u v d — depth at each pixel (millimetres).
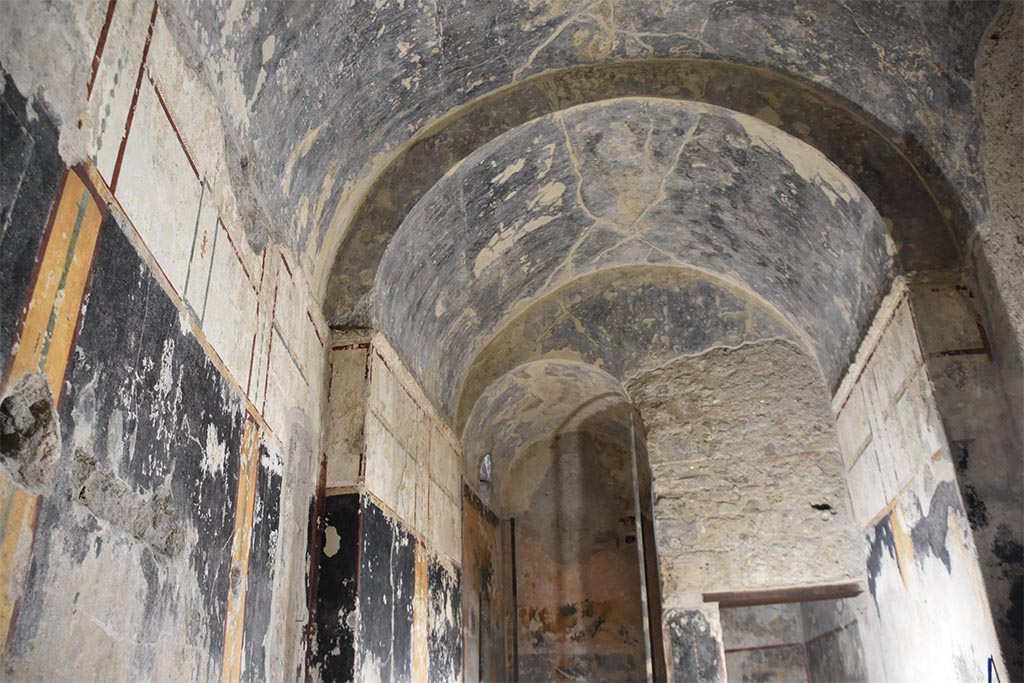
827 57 4652
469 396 6801
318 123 4008
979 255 4262
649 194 5957
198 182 2891
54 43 1963
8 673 1680
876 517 5473
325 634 3961
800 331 6512
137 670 2283
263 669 3436
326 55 3779
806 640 8492
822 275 5656
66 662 1915
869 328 5141
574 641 8352
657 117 5211
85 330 2062
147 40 2488
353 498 4246
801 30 4559
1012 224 3941
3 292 1719
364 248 4801
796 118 4906
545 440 9016
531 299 6883
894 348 4762
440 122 5039
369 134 4586
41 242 1873
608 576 8539
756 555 6109
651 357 6801
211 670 2840
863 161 4750
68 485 1955
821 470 6230
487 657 7328
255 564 3359
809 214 5328
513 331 7004
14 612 1714
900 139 4707
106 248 2191
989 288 4188
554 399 7914
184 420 2678
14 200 1771
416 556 5188
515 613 8477
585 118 5156
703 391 6625
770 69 4980
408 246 5043
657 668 8164
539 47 4801
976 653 4008
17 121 1794
